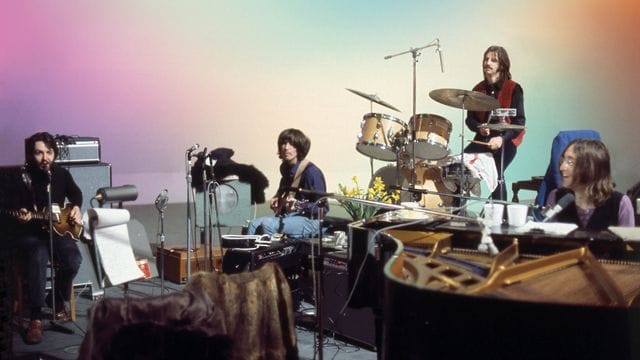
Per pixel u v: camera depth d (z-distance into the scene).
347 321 4.55
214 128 9.02
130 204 8.53
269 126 9.19
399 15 9.09
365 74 9.21
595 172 3.74
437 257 3.16
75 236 5.12
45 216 5.01
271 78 9.11
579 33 9.43
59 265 5.05
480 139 6.97
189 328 2.62
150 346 2.55
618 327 2.17
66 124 8.38
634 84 9.55
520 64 9.36
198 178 7.07
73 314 5.03
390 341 2.39
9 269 4.81
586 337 2.16
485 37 9.22
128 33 8.55
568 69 9.47
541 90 9.46
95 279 5.58
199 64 8.87
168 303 2.61
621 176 9.59
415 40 9.12
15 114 8.12
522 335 2.17
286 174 6.15
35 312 4.72
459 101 6.51
